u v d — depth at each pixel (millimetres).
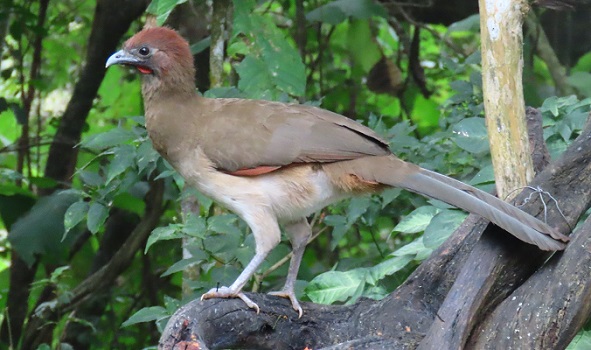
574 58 14789
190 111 8953
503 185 8102
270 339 7766
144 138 10664
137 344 15578
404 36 15781
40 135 17172
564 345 6688
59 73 17766
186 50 9125
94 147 11445
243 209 8641
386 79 15914
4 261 19297
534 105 13672
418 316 7613
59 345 13469
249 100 9055
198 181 8852
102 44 15750
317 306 8016
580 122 9070
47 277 15664
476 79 11406
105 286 15039
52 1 17109
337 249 15406
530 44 13867
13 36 15445
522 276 7023
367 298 8133
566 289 6652
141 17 16688
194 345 6738
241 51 10953
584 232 6809
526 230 6840
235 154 8562
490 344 6805
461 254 7863
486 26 8039
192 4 13578
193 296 9852
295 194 8562
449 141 10852
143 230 14953
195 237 9867
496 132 8086
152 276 15945
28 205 14812
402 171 8062
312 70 15727
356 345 7027
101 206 10898
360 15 13727
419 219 9375
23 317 15664
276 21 16875
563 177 7438
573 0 9875
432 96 17641
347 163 8375
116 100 17516
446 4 15750
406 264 9344
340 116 8781
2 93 18422
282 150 8453
